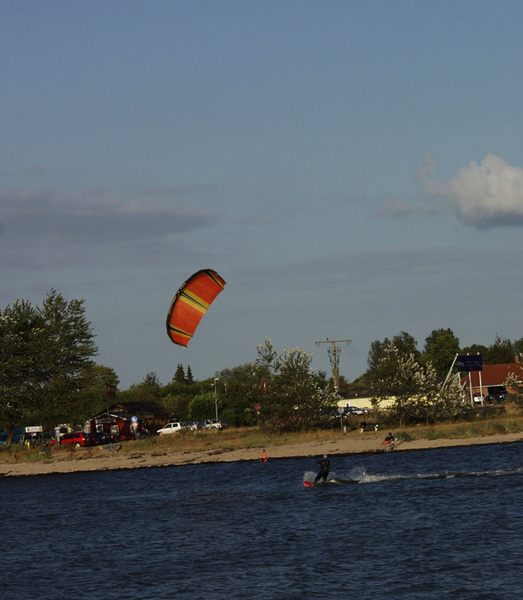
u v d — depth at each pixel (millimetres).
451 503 92250
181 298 92000
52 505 118938
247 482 124875
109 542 84875
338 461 143875
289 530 83500
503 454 137625
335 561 69062
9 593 66438
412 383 187125
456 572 63312
